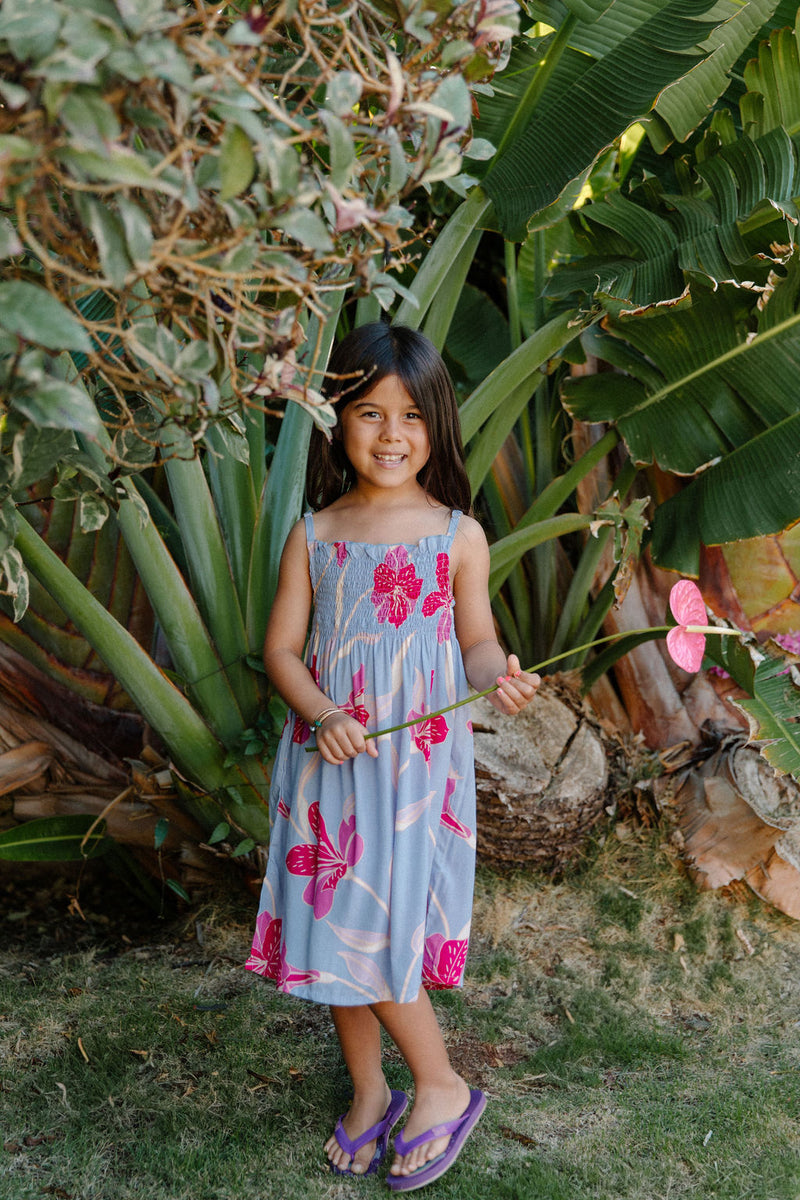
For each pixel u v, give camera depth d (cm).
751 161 232
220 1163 157
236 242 94
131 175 83
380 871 152
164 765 237
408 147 117
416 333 164
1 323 85
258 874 243
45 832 241
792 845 256
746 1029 212
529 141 219
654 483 298
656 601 292
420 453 164
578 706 275
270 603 228
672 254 238
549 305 288
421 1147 154
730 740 275
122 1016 201
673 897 259
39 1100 172
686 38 204
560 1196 151
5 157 80
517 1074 191
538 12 215
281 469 230
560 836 258
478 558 169
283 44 128
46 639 242
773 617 278
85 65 79
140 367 119
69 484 136
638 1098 183
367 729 158
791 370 232
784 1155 165
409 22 104
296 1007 208
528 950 238
